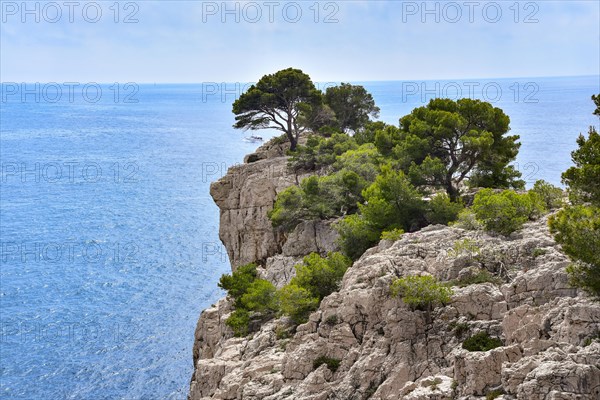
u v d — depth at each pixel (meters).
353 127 131.50
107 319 153.75
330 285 59.34
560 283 41.41
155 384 122.56
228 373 54.62
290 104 111.25
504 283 44.75
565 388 33.31
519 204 54.62
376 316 45.28
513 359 37.09
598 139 43.91
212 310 74.50
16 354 136.00
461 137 75.38
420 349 42.41
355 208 82.44
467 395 36.84
